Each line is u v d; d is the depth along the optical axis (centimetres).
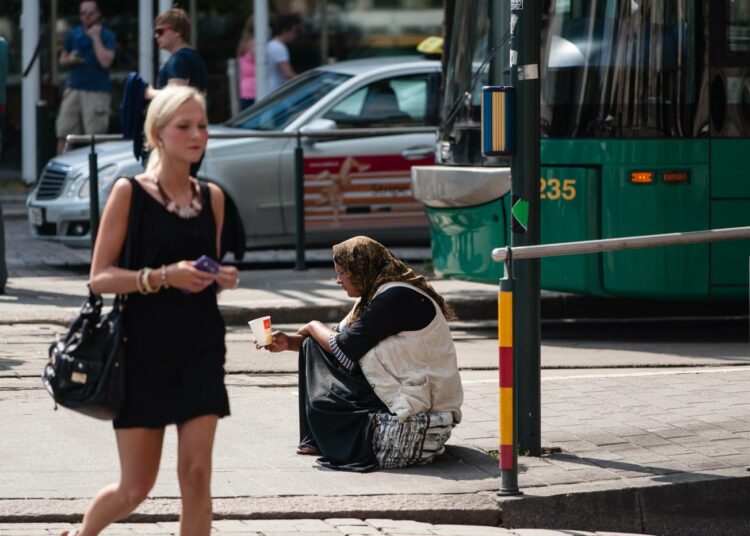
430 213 3491
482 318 3553
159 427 1460
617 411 2375
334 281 3878
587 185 3159
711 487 1964
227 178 4084
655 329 3534
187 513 1464
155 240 1456
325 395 2059
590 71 3152
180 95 1464
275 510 1816
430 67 4391
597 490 1914
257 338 2067
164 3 6253
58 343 1477
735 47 3141
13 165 6612
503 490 1905
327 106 4253
